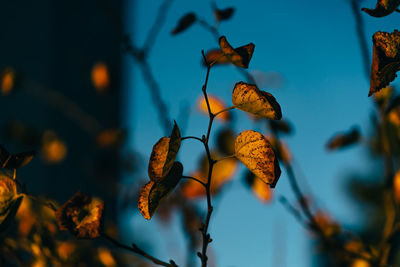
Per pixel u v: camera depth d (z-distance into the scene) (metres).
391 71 0.81
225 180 1.15
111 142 1.87
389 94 1.07
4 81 1.73
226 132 1.16
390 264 1.11
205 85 0.83
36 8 3.12
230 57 0.84
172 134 0.80
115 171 1.95
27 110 2.79
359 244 1.18
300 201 1.13
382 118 1.08
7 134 1.80
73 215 0.86
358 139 1.23
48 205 0.88
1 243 1.04
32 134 1.82
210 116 0.83
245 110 0.83
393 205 1.10
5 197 0.87
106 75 1.60
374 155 1.28
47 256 1.06
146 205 0.84
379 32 0.81
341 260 1.18
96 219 0.86
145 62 1.32
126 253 1.25
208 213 0.85
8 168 0.87
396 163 1.14
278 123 1.23
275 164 0.83
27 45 3.06
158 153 0.82
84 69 2.71
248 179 1.15
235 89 0.83
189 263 1.23
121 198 1.75
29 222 1.06
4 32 2.95
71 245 1.10
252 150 0.84
